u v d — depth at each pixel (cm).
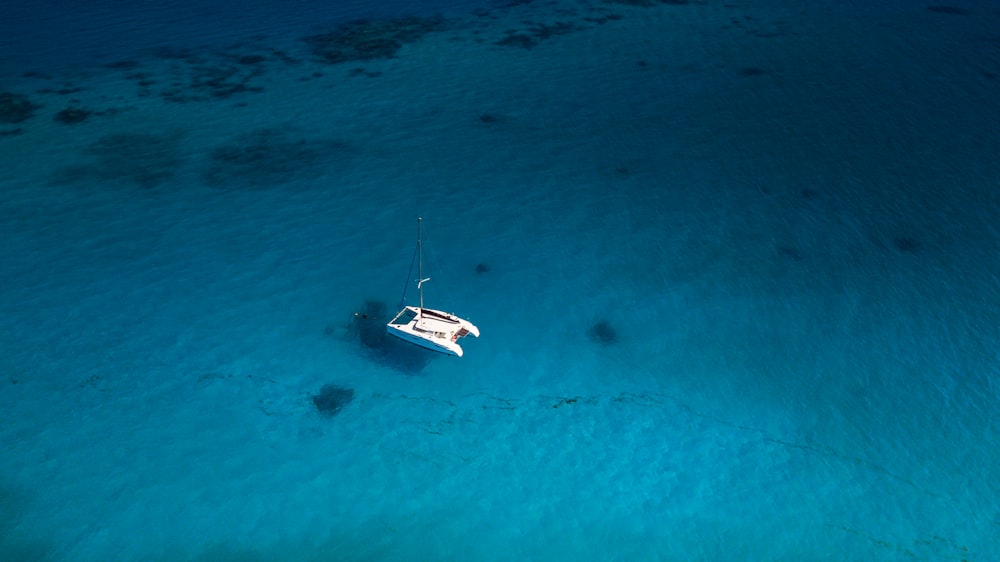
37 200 5103
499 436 3781
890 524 3450
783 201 5394
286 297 4519
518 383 4059
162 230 4941
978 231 5162
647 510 3475
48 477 3481
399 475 3584
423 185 5441
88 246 4781
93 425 3725
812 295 4638
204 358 4112
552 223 5144
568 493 3538
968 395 4047
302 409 3866
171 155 5600
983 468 3694
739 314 4500
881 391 4059
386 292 4584
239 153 5659
